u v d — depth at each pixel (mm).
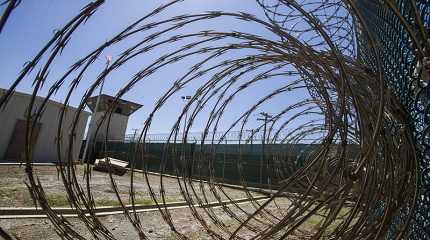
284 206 7559
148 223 4891
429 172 1628
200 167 3771
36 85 1384
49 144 20422
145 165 3006
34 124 1504
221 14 1908
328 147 1782
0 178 8672
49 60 1309
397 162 1716
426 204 1675
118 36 1680
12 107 19219
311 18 1425
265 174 14867
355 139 2701
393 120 1795
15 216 4574
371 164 1548
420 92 1563
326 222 1465
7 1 988
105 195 7363
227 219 5520
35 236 3736
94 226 1969
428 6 1409
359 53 2475
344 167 1520
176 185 11789
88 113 20953
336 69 2080
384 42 2188
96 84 1871
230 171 16031
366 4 1907
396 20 1813
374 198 1597
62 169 1836
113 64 1899
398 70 1956
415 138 1643
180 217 5492
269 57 2574
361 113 1665
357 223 1516
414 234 1865
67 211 4840
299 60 2293
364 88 1937
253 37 2145
